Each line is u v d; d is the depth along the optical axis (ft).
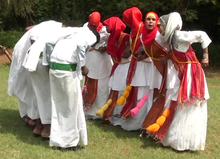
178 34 15.53
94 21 18.98
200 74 15.97
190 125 15.99
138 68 18.31
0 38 72.59
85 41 14.74
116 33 19.16
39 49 15.33
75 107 14.96
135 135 18.30
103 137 17.71
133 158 15.06
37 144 15.93
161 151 16.21
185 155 15.94
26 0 50.11
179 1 50.67
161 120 15.96
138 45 17.94
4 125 18.49
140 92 18.33
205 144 17.54
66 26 17.53
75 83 14.67
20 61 17.12
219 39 65.82
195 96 15.65
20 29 78.89
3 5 48.29
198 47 58.59
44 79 16.08
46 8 73.82
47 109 16.20
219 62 60.23
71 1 68.95
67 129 15.16
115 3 55.16
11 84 17.69
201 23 63.77
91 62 20.56
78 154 15.01
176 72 16.29
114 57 19.79
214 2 50.93
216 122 21.56
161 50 16.70
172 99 16.24
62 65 14.38
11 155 14.51
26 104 17.39
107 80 20.90
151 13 16.48
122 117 18.52
